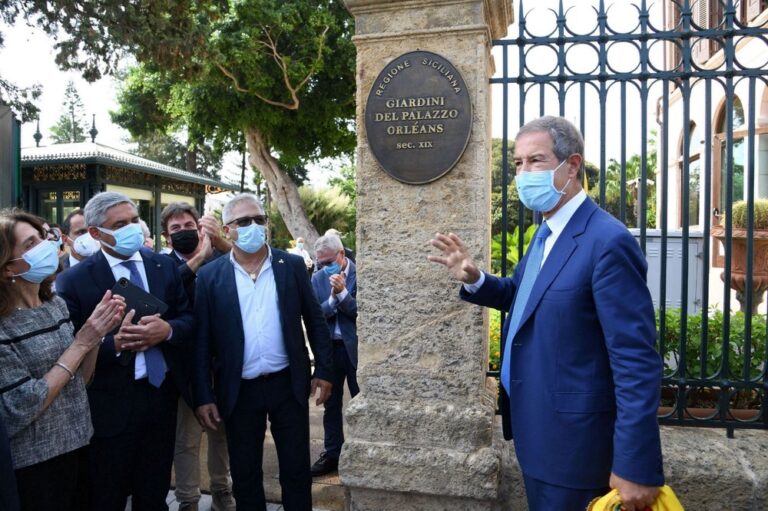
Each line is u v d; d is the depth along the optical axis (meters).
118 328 3.01
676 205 11.95
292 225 17.55
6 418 2.22
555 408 2.08
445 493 2.95
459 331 3.03
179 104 15.73
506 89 3.13
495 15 3.14
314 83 15.75
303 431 3.28
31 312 2.45
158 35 10.79
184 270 3.77
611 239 2.01
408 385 3.09
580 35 3.04
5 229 2.34
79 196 16.70
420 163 3.02
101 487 2.97
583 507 2.04
